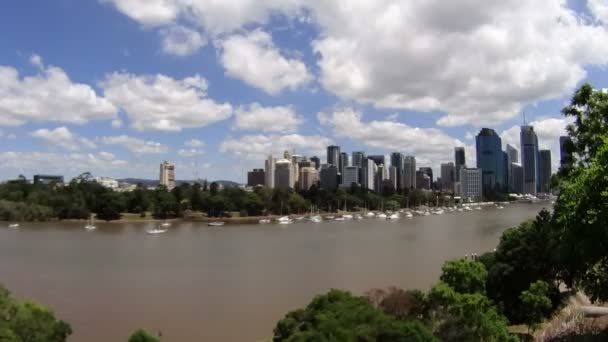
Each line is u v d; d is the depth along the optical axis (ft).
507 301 248.73
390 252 527.81
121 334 240.73
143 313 278.87
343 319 155.33
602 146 139.85
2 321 160.35
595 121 177.99
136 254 517.55
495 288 252.21
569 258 153.07
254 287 347.97
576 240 136.46
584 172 141.79
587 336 158.71
